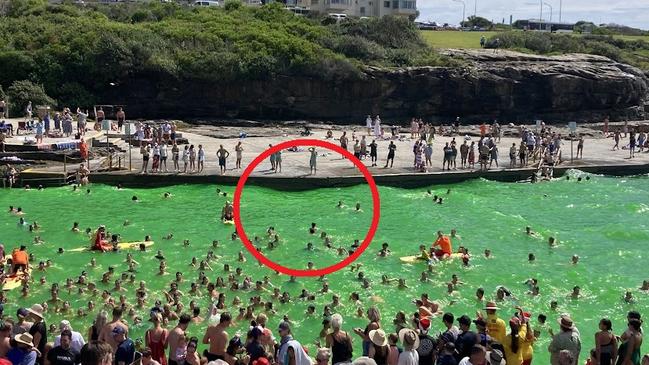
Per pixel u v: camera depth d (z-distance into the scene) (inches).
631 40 4237.2
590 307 964.0
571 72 2957.7
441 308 939.3
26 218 1363.2
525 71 2933.1
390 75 2832.2
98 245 1167.0
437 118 2898.6
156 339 589.3
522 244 1259.8
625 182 1847.9
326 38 3078.2
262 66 2751.0
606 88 2967.5
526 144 2042.3
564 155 2167.8
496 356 480.1
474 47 3732.8
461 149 1902.1
